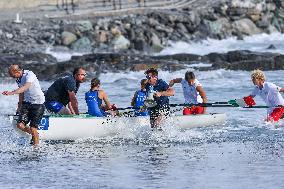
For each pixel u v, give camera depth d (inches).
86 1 7170.3
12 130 2134.6
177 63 4165.8
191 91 2193.7
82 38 5516.7
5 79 3922.2
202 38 6097.4
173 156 1712.6
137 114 2066.9
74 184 1427.2
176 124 2085.4
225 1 6633.9
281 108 2159.2
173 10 6402.6
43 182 1445.6
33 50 5260.8
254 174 1496.1
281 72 3841.0
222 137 1983.3
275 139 1939.0
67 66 4045.3
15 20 6102.4
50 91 1999.3
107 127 1999.3
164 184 1419.8
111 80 3742.6
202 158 1681.8
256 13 6624.0
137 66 4057.6
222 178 1464.1
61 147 1847.9
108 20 5940.0
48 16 6412.4
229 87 3302.2
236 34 6348.4
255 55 4252.0
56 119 1936.5
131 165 1604.3
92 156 1721.2
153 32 5831.7
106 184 1424.7
